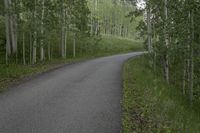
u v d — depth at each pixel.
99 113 9.52
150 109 9.99
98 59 37.25
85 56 42.62
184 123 9.02
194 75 22.53
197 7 17.89
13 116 9.02
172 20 20.91
